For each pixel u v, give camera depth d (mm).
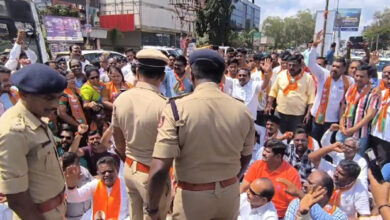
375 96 4117
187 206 1719
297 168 3691
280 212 3082
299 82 4883
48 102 1557
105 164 3023
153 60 2041
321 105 4734
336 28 15078
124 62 7746
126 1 31156
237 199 1828
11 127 1456
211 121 1633
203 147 1639
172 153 1624
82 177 3336
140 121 1967
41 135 1580
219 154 1677
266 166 3240
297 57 4824
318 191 2330
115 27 30109
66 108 4391
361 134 4238
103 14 32750
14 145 1444
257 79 6066
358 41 6559
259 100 5605
